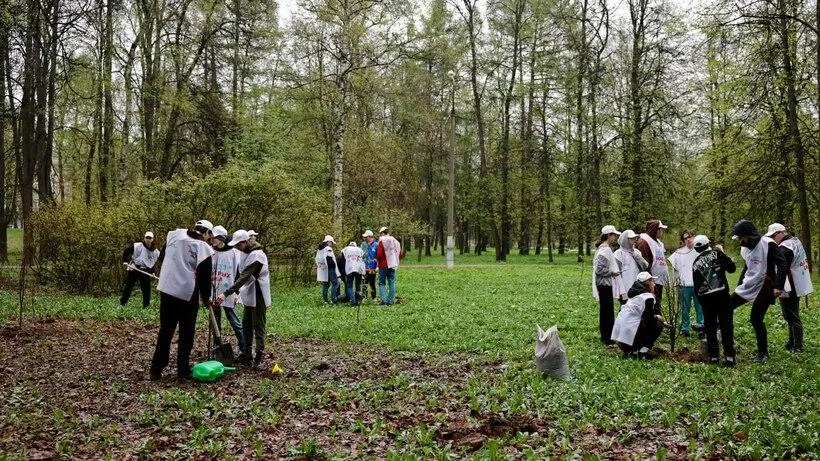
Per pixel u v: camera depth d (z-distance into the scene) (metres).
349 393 7.65
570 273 28.30
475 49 41.69
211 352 10.09
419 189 43.25
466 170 48.56
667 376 8.20
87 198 32.28
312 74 31.48
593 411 6.48
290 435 6.17
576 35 36.38
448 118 44.28
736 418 6.25
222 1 28.67
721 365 9.09
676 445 5.60
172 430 6.28
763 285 9.20
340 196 27.59
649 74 31.25
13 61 24.25
